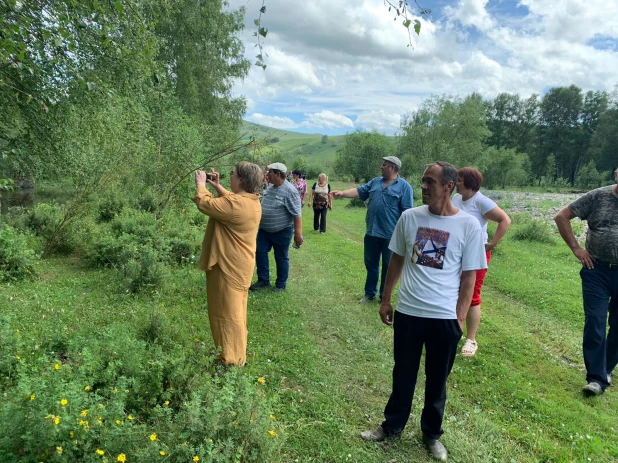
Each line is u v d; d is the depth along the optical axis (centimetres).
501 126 8862
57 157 823
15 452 221
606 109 7369
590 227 423
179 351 364
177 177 1048
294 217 630
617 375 454
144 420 295
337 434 318
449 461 303
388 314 324
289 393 368
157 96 1160
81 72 721
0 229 658
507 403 388
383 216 618
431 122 4681
